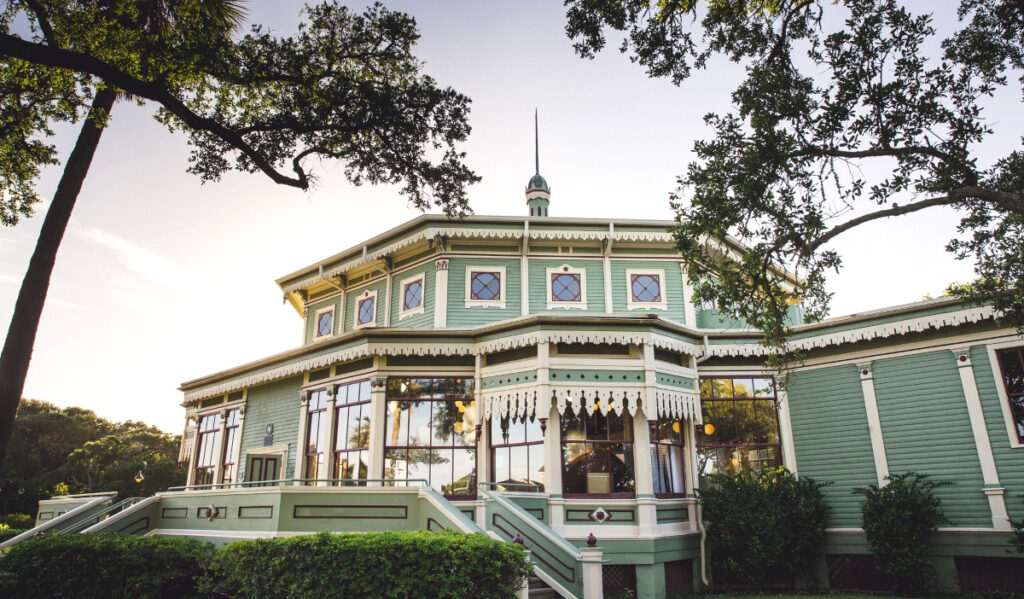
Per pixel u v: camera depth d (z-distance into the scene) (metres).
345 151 11.73
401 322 20.09
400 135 11.50
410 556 8.64
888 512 12.91
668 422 15.53
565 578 11.40
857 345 15.14
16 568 10.51
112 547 10.85
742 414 16.02
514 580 9.04
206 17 10.51
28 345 9.67
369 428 15.95
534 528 12.12
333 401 17.34
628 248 19.98
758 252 10.48
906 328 14.14
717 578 14.77
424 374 16.09
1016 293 10.98
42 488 47.62
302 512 11.26
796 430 15.51
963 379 13.62
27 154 13.13
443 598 8.45
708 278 11.20
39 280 9.98
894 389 14.44
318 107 11.02
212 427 22.56
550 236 19.53
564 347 14.97
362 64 11.44
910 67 9.80
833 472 14.78
